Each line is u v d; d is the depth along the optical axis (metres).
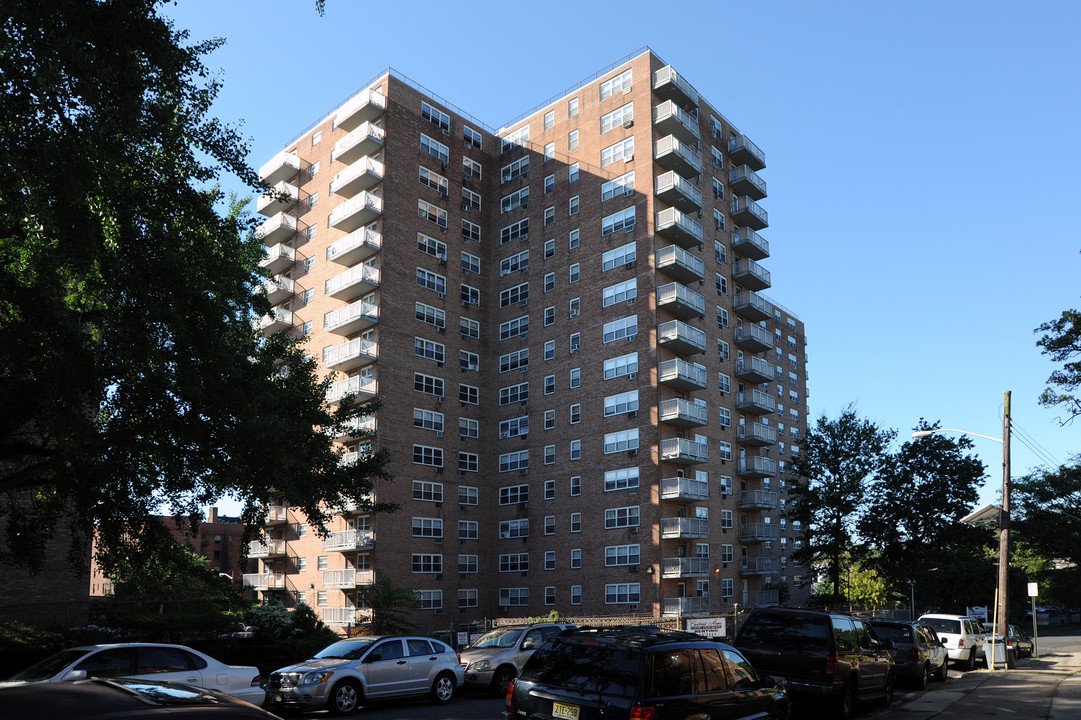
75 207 14.15
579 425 53.44
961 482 51.56
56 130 13.95
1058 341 31.97
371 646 17.81
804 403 92.88
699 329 53.81
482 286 61.91
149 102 15.59
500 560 56.34
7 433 18.12
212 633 28.59
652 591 46.81
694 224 53.53
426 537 53.03
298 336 61.00
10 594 28.05
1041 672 26.44
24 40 13.00
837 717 15.35
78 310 18.70
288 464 20.19
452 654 19.12
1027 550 67.38
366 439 51.75
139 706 3.84
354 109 58.00
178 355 17.20
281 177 66.06
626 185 54.38
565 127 59.91
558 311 56.91
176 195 16.77
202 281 17.09
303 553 56.31
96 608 30.33
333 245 57.41
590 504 51.44
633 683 9.02
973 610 41.75
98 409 18.97
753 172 62.56
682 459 48.47
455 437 56.75
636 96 55.16
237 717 3.93
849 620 16.80
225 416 18.56
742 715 10.50
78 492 18.62
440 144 61.22
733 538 54.31
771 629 16.05
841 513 52.78
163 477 19.11
